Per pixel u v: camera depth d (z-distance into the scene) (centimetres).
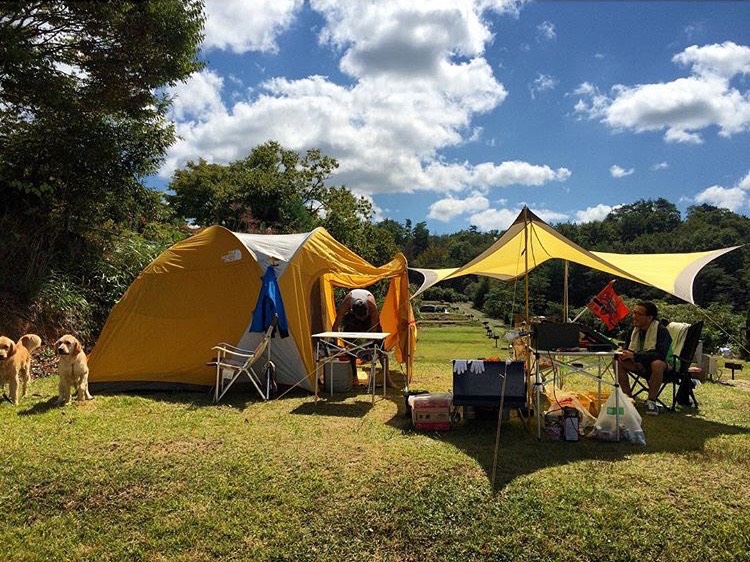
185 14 968
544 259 821
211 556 359
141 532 383
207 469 448
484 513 385
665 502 392
